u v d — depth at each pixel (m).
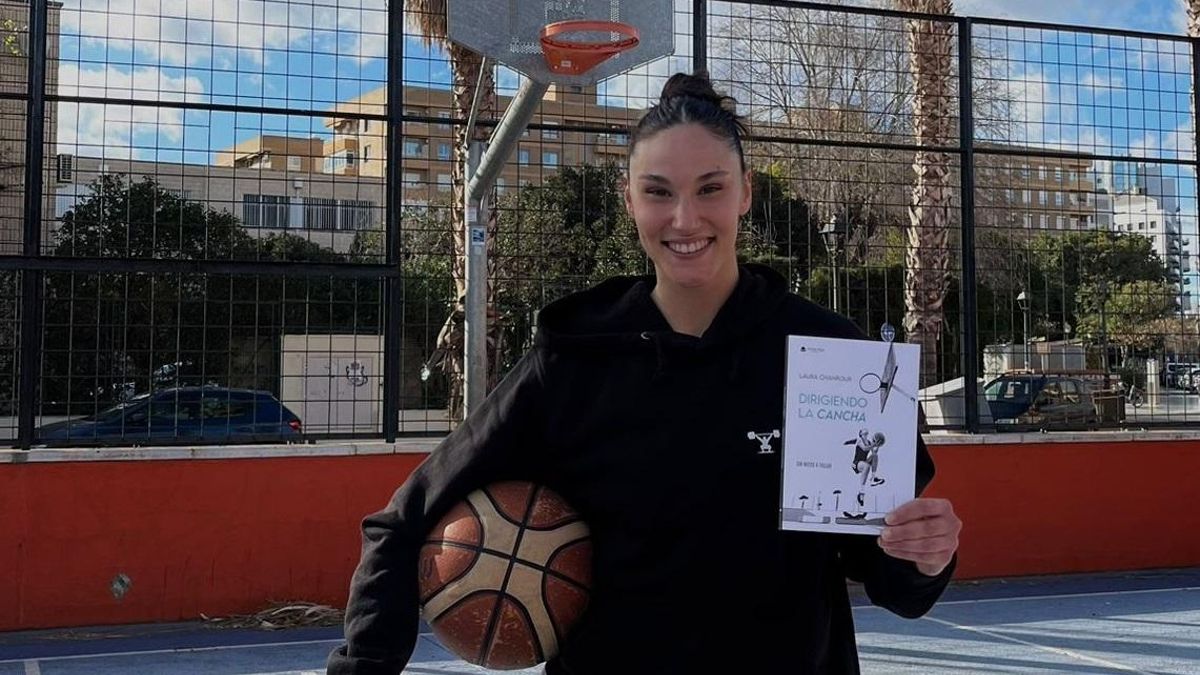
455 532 2.15
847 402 1.82
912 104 11.36
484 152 6.41
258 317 7.73
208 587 7.68
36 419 7.62
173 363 7.93
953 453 9.30
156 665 6.48
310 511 7.89
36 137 7.41
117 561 7.52
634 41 5.62
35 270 7.36
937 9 12.87
